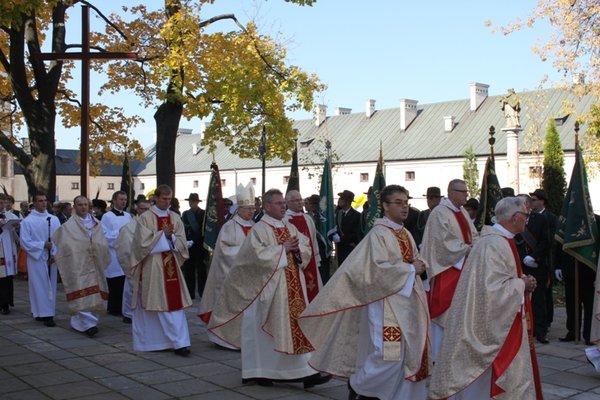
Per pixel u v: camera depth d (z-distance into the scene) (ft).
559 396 21.68
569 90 55.42
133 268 28.09
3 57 56.39
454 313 16.70
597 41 52.60
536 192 29.89
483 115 164.25
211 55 52.08
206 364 26.17
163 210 29.17
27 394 21.91
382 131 179.11
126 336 31.78
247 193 29.66
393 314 18.65
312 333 20.34
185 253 28.91
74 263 31.71
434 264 24.56
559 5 52.80
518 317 16.30
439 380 16.51
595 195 132.46
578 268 29.60
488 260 16.46
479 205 32.78
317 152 117.50
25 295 46.19
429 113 175.42
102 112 65.82
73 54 42.98
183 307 28.25
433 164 161.38
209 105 54.54
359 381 18.95
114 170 217.15
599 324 23.22
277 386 23.00
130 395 21.85
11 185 179.01
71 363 26.25
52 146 57.16
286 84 56.24
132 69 60.34
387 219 19.69
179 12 50.52
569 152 133.49
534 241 29.50
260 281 22.82
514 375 15.96
